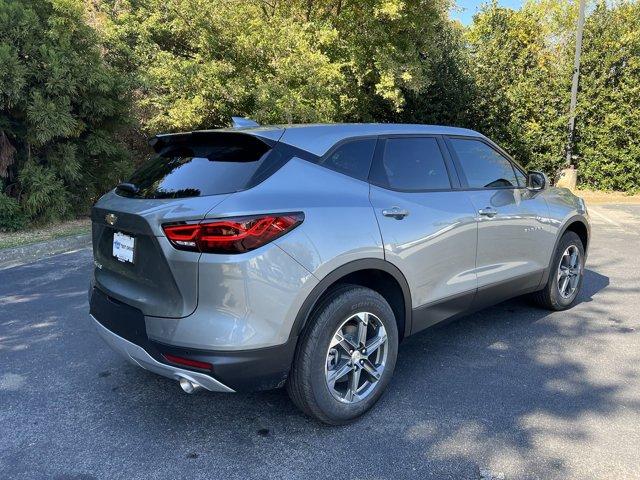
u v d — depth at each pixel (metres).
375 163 3.33
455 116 15.07
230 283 2.55
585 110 14.17
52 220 9.38
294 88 11.21
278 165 2.90
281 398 3.41
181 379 2.72
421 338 4.36
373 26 12.51
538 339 4.31
